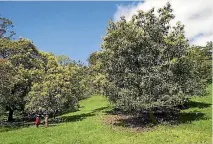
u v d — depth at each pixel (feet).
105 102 224.12
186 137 94.73
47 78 155.12
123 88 121.80
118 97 123.85
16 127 147.64
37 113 166.61
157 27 125.29
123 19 125.18
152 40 124.98
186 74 128.47
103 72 132.98
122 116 147.95
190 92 130.11
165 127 113.80
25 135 118.73
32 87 153.79
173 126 114.52
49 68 162.40
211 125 109.81
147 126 119.85
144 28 126.11
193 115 130.41
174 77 124.36
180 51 124.88
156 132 105.19
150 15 126.41
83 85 162.30
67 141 102.37
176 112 141.79
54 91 151.43
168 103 119.44
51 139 107.34
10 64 164.86
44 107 149.18
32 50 182.29
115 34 122.52
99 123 131.95
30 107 151.84
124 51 120.67
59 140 104.58
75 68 163.43
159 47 123.54
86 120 144.87
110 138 102.32
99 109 186.91
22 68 168.45
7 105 167.22
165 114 140.46
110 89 124.98
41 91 152.46
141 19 126.82
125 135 106.22
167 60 122.42
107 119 142.00
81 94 164.35
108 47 125.49
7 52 179.73
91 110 188.55
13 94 166.61
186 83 127.34
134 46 120.06
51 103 150.10
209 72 187.83
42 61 178.19
